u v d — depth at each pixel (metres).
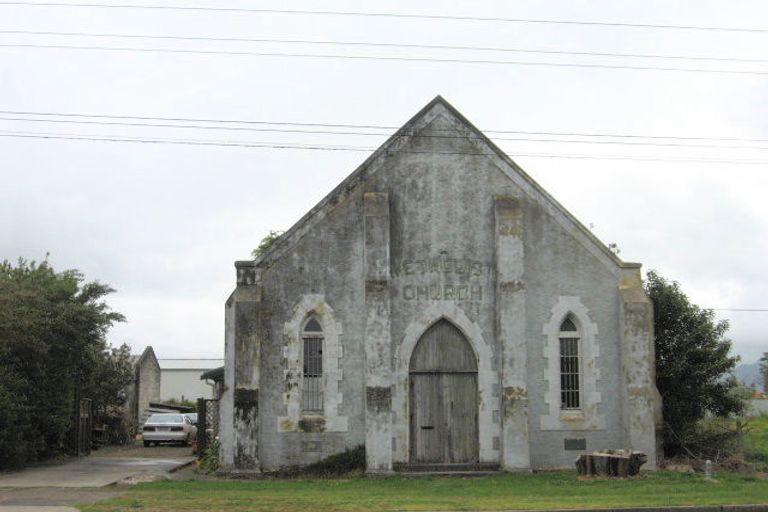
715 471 22.94
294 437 22.38
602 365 23.47
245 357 22.25
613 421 23.33
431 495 18.42
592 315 23.59
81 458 30.86
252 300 22.47
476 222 23.56
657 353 25.66
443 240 23.39
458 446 22.89
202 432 29.59
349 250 23.12
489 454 22.70
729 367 25.45
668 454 24.73
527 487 19.75
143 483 21.08
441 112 23.91
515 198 23.59
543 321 23.39
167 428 40.00
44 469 25.52
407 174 23.58
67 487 20.03
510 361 22.75
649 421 22.92
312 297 22.88
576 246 23.78
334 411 22.53
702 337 25.59
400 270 23.19
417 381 23.06
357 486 20.17
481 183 23.73
